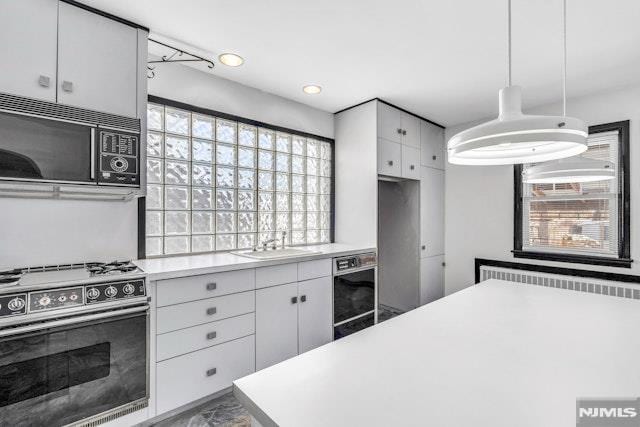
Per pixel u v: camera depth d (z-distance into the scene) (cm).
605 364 93
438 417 68
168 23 195
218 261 223
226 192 278
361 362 94
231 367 211
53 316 147
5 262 181
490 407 71
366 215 329
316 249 303
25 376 142
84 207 206
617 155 291
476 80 276
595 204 305
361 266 303
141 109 195
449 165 408
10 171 150
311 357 97
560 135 76
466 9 181
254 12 185
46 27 165
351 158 343
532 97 311
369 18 190
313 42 217
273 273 235
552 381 83
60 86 168
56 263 196
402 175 348
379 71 260
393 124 338
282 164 319
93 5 178
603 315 138
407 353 100
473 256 383
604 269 294
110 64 185
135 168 186
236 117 280
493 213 368
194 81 255
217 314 204
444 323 128
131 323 170
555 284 319
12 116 151
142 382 173
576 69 251
